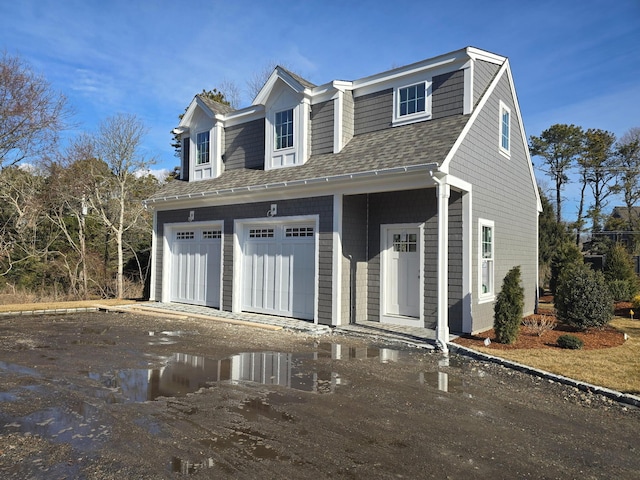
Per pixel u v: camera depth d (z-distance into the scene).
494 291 11.26
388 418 4.88
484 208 10.77
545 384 6.30
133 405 5.25
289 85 12.36
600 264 23.52
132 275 26.20
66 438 4.27
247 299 12.92
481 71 10.80
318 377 6.52
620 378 6.37
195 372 6.77
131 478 3.48
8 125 20.30
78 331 10.44
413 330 9.91
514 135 13.01
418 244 10.57
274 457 3.89
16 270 22.80
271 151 12.98
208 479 3.48
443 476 3.58
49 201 23.19
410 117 11.11
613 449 4.19
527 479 3.56
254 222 12.41
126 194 25.59
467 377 6.59
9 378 6.39
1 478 3.45
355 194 10.77
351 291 10.80
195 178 15.53
